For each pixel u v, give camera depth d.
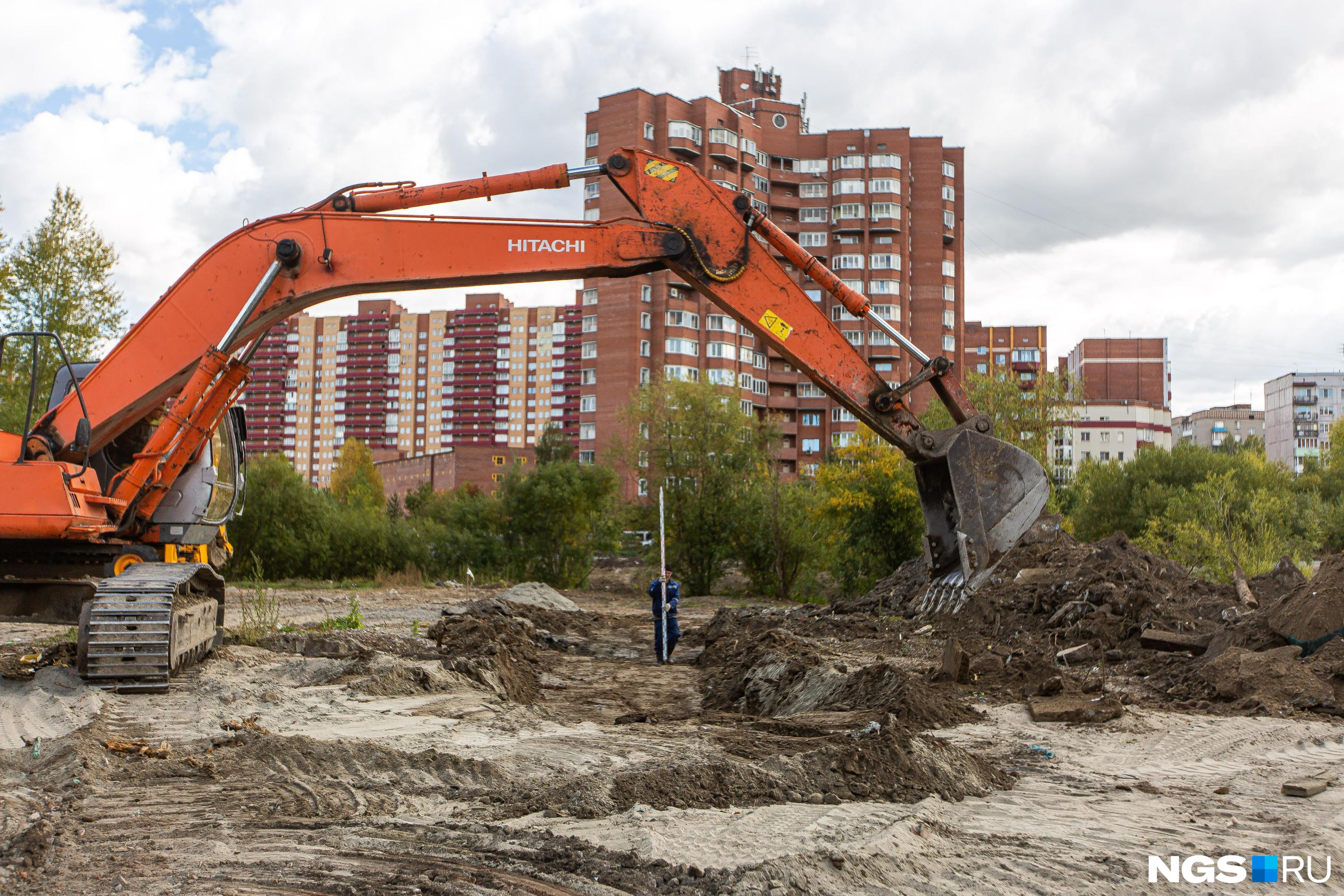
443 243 11.48
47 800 6.32
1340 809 6.47
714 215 11.81
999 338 109.31
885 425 12.10
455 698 10.41
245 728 8.41
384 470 108.69
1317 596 11.09
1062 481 41.94
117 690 9.72
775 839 5.45
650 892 4.74
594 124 71.38
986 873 5.11
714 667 14.95
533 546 40.06
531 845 5.43
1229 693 10.27
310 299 11.38
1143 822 6.12
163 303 11.30
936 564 12.54
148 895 4.69
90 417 11.27
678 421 37.81
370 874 5.00
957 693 10.85
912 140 79.69
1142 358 116.62
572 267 11.61
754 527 36.94
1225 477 27.00
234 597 24.92
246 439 14.63
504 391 134.12
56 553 11.54
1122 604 13.32
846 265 76.75
